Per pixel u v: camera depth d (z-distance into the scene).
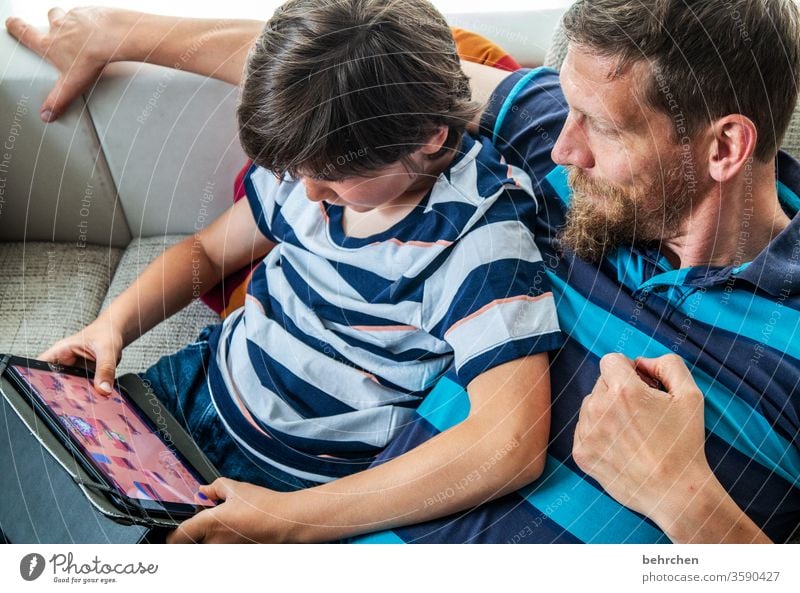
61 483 0.66
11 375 0.70
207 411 0.78
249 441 0.75
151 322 0.84
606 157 0.71
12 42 0.93
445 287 0.71
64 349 0.78
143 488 0.66
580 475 0.68
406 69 0.67
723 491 0.65
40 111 0.90
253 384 0.75
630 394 0.66
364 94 0.66
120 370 0.88
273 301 0.79
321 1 0.68
